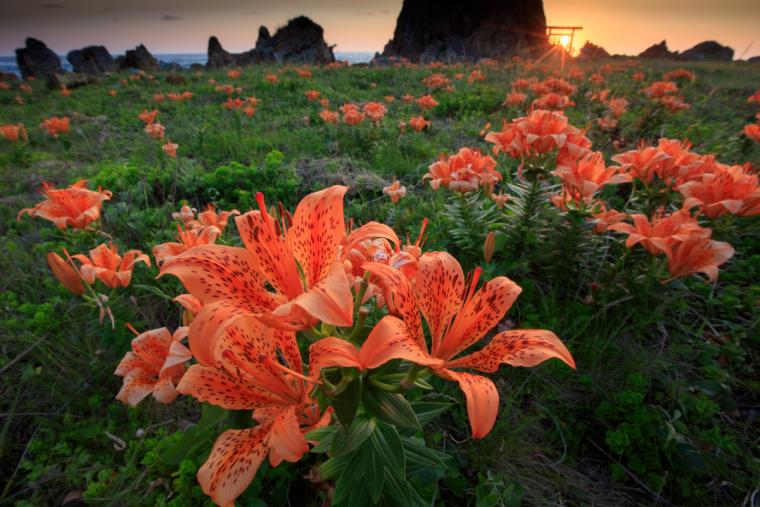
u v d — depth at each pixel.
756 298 0.58
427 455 0.32
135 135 1.56
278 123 1.65
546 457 0.44
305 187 0.97
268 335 0.25
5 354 0.52
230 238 0.71
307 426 0.31
